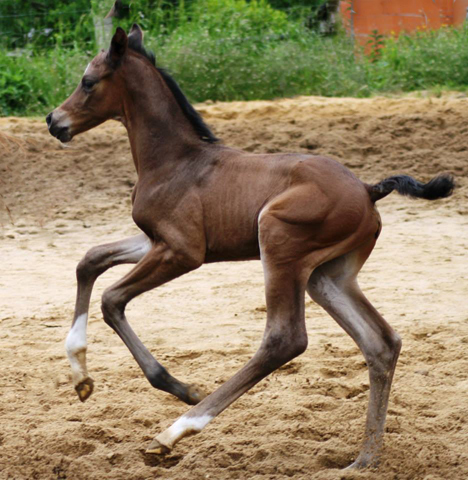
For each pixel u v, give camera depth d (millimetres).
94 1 22203
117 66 6914
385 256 12422
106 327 9852
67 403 7566
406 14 27406
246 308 10383
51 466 6207
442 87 22484
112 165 17422
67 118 7004
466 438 6477
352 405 7199
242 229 6320
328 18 26641
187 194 6520
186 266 6496
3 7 27875
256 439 6570
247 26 23922
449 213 14695
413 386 7637
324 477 5887
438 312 9906
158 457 6348
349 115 19547
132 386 7844
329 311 6379
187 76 21547
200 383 7824
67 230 14500
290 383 7863
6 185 16578
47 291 11320
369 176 16281
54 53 22906
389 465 6078
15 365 8539
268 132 18188
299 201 5980
